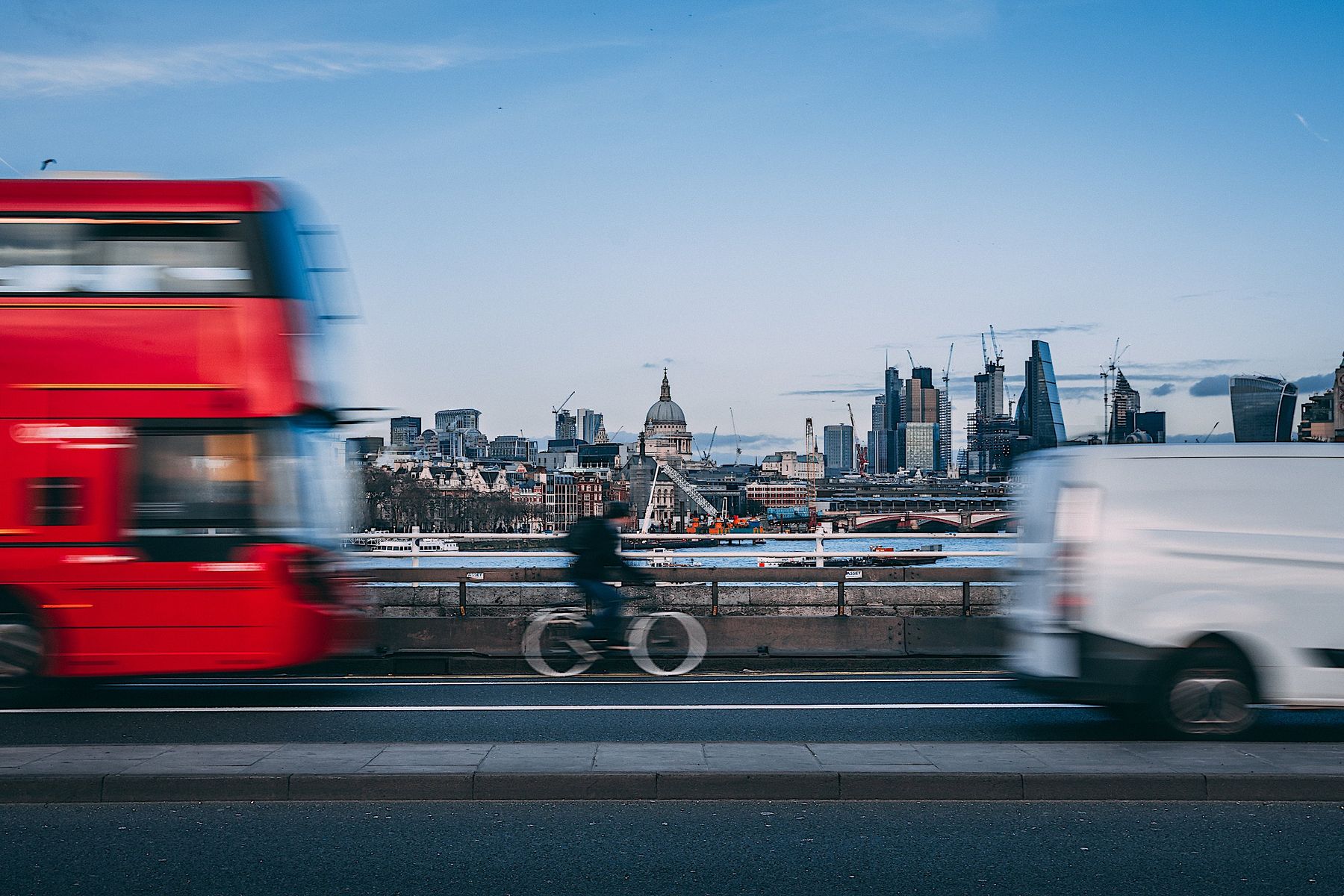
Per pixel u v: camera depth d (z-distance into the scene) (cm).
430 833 729
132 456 1202
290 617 1206
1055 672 998
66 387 1200
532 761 849
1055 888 630
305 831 733
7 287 1202
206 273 1214
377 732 1073
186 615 1204
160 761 849
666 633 1534
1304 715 1159
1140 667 978
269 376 1209
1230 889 627
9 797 795
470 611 1789
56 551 1197
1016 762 849
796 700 1283
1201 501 994
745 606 1803
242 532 1206
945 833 730
